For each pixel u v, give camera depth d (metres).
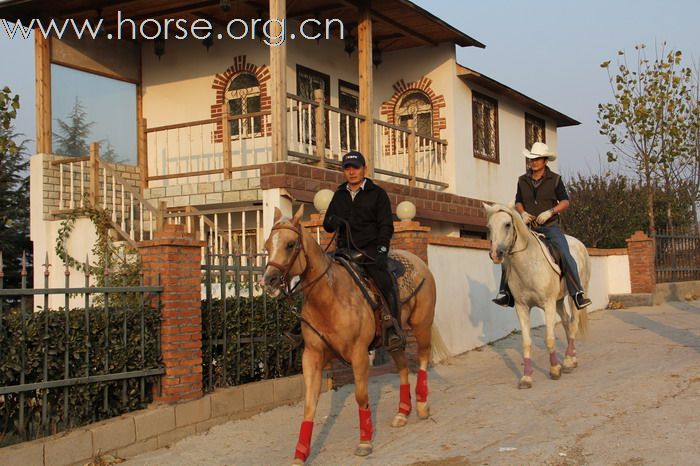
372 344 7.27
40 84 14.01
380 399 9.17
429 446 6.89
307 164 13.79
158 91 16.41
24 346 6.67
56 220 13.73
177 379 7.84
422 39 17.59
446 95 18.12
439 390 9.45
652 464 5.93
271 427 8.11
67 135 14.77
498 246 8.55
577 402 7.99
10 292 6.56
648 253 17.88
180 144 16.08
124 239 12.84
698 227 24.06
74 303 13.07
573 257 10.19
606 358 10.83
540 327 15.07
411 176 16.44
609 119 22.44
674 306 17.34
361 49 14.90
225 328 8.61
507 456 6.38
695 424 6.82
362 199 7.43
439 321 11.76
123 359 7.48
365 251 7.25
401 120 18.77
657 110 22.05
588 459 6.18
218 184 13.68
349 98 17.52
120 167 15.44
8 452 6.19
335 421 8.25
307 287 6.50
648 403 7.72
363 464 6.52
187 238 8.09
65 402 6.94
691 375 8.84
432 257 11.74
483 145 19.47
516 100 20.86
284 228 6.21
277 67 12.51
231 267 8.81
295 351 9.54
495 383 9.56
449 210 17.48
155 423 7.47
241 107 15.61
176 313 7.91
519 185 10.09
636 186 23.36
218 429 8.05
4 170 20.06
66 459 6.61
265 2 14.39
